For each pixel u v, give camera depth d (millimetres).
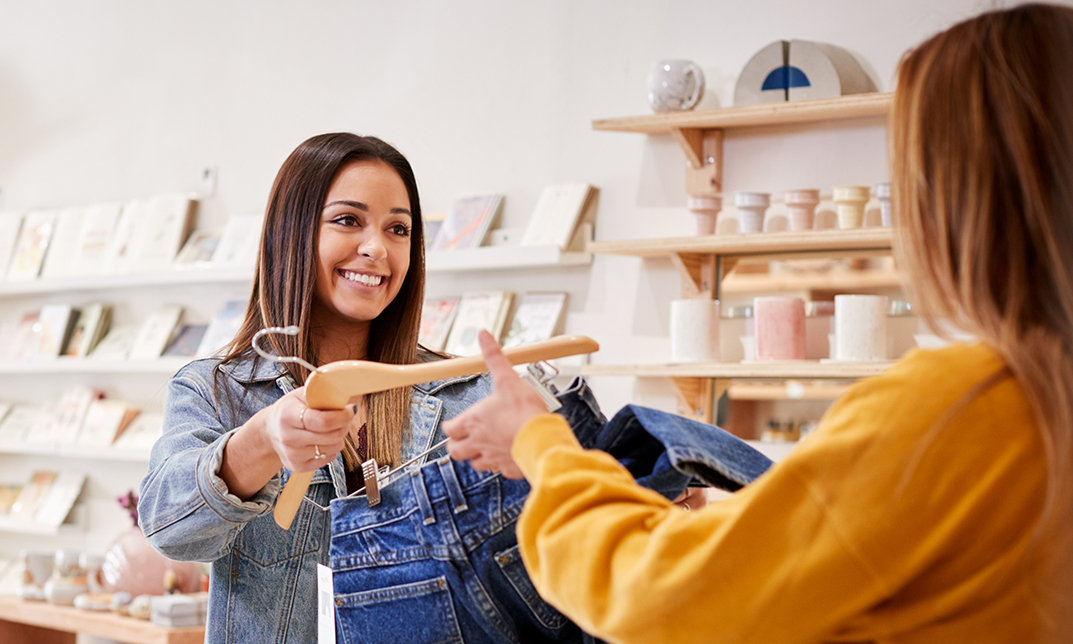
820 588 764
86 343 4207
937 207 831
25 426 4359
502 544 1251
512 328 3199
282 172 1593
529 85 3311
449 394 1644
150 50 4270
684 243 2773
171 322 4035
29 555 3551
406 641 1262
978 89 813
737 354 2896
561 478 879
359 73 3684
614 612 825
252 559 1474
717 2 2982
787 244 2664
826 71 2656
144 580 3191
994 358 799
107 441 4000
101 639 3701
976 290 803
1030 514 759
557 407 1137
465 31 3455
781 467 792
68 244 4367
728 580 781
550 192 3172
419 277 1686
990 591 765
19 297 4676
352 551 1279
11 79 4715
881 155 2703
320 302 1618
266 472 1301
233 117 4008
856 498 764
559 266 3217
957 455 763
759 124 2867
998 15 843
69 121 4516
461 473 1265
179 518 1312
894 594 790
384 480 1275
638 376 3025
